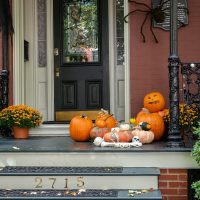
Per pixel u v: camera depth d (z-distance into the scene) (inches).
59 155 200.7
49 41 292.4
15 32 272.8
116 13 292.7
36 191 187.2
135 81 262.5
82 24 295.0
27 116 246.4
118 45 292.2
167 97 260.5
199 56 258.8
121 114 289.3
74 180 189.5
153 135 221.8
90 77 292.7
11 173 190.1
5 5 261.6
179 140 201.6
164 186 197.6
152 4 261.6
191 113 211.9
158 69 261.6
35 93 291.9
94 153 199.0
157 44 261.7
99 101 291.6
